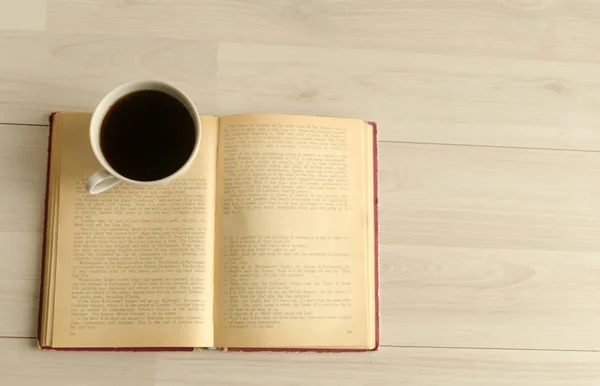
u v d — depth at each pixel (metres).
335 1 0.86
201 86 0.84
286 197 0.81
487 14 0.87
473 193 0.85
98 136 0.76
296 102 0.85
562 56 0.87
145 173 0.76
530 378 0.83
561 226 0.85
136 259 0.80
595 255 0.85
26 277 0.80
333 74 0.85
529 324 0.84
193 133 0.76
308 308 0.80
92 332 0.79
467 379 0.83
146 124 0.77
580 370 0.84
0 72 0.83
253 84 0.85
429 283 0.84
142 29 0.84
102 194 0.81
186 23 0.85
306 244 0.81
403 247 0.84
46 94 0.83
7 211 0.81
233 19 0.85
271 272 0.80
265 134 0.82
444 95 0.86
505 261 0.84
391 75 0.86
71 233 0.80
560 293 0.85
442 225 0.84
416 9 0.87
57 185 0.81
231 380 0.81
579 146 0.87
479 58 0.87
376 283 0.82
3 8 0.83
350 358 0.82
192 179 0.81
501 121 0.86
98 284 0.80
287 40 0.85
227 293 0.80
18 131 0.82
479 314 0.84
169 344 0.79
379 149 0.85
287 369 0.82
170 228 0.80
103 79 0.84
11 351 0.80
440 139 0.85
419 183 0.85
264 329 0.80
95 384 0.80
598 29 0.88
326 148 0.82
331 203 0.82
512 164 0.86
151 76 0.84
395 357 0.82
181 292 0.80
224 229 0.81
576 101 0.87
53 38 0.84
